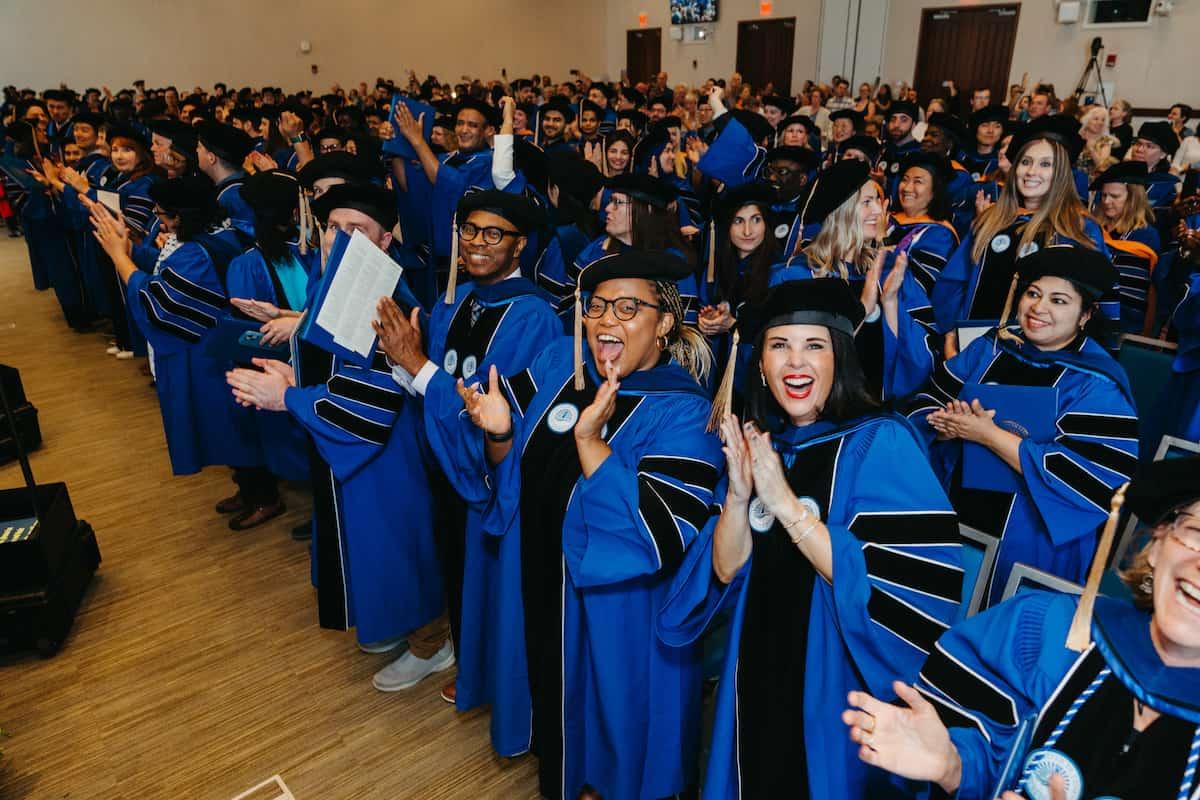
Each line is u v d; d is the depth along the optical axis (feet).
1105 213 14.83
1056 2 43.09
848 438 5.13
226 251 11.23
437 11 60.23
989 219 10.72
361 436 7.82
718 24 57.62
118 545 12.10
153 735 8.40
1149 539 3.16
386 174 17.89
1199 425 10.53
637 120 26.96
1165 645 3.05
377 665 9.51
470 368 7.55
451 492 8.23
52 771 7.93
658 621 5.90
